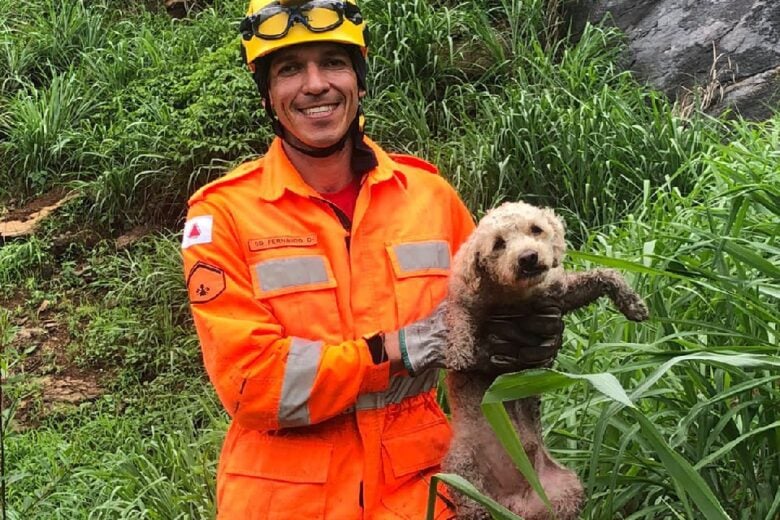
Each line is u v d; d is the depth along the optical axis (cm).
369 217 202
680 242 251
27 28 575
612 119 417
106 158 482
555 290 182
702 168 392
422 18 492
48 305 441
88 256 465
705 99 454
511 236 177
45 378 402
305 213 198
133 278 440
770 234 242
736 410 203
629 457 216
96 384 400
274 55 202
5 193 501
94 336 415
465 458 189
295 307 193
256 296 193
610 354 241
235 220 196
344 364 184
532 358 179
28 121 501
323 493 191
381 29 487
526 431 190
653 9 499
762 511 206
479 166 412
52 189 501
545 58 471
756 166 321
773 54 455
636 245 288
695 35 477
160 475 299
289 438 193
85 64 549
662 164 399
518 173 417
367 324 196
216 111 464
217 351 189
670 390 218
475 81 489
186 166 465
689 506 196
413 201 208
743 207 235
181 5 615
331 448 192
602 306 262
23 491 319
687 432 218
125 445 347
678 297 252
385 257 200
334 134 199
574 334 252
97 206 472
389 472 194
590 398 218
